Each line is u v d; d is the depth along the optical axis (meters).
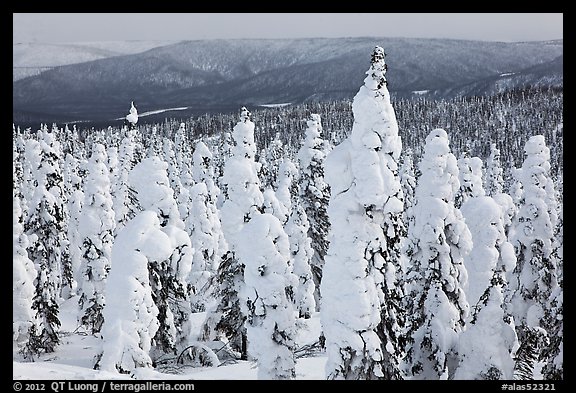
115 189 52.78
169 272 27.33
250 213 29.47
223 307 30.84
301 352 32.41
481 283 22.38
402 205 17.84
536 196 34.00
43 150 41.72
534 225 33.75
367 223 17.78
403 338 18.88
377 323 17.61
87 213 42.34
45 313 35.94
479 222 22.70
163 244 25.98
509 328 20.11
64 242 50.94
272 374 22.45
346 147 18.20
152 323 25.22
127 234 25.91
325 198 42.97
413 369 21.61
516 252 34.16
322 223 43.22
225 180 29.66
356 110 17.77
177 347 29.73
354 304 17.45
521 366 20.55
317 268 43.81
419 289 23.14
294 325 23.00
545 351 21.73
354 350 17.58
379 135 17.72
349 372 17.77
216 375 26.17
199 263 49.50
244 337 30.69
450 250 22.94
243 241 23.09
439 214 22.88
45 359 33.53
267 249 22.83
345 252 17.70
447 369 21.44
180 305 30.56
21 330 32.69
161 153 82.31
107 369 23.64
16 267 32.94
